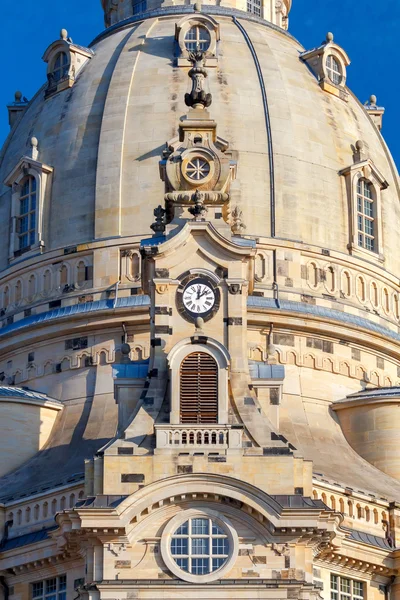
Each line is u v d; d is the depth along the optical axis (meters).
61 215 121.19
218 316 100.50
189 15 125.88
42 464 110.69
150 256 101.31
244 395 98.88
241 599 93.75
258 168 120.19
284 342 116.31
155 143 120.75
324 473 107.50
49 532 98.44
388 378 120.56
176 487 95.19
